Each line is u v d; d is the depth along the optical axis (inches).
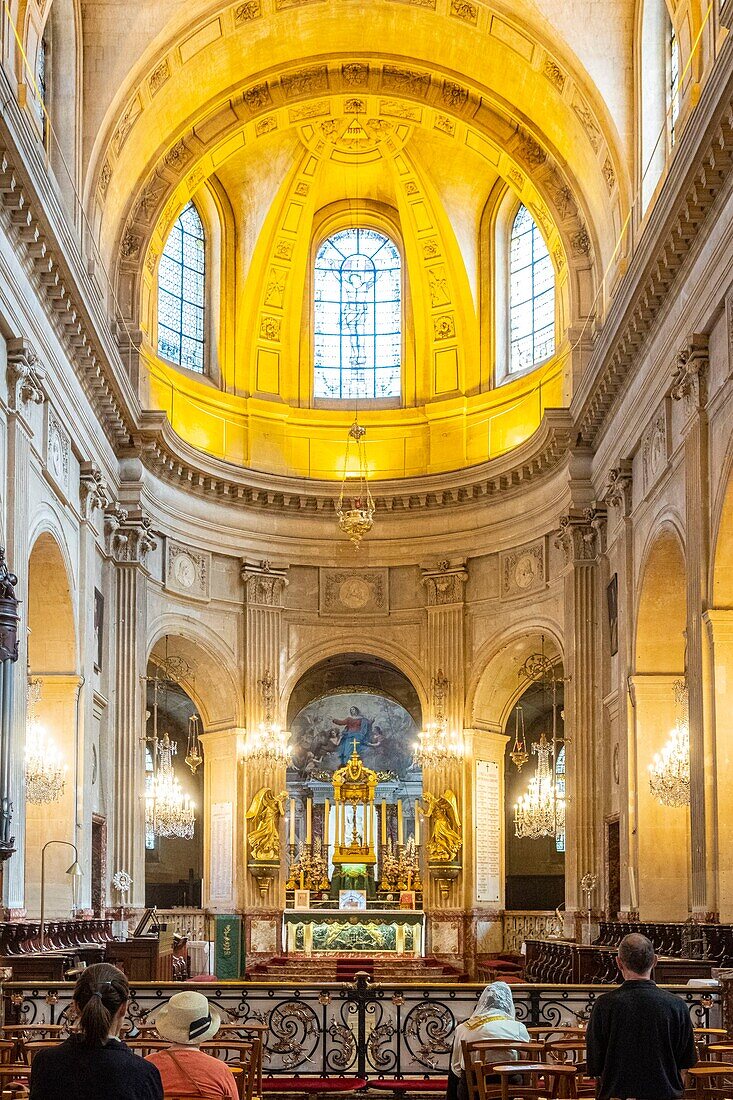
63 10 1000.9
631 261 896.9
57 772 882.1
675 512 879.1
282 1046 574.2
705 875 767.1
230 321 1396.4
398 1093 560.7
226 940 1283.2
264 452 1384.1
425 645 1350.9
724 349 761.6
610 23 1035.9
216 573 1321.4
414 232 1402.6
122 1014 270.4
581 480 1168.2
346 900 1346.0
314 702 1581.0
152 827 1248.8
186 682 1358.3
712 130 708.0
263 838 1298.0
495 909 1325.0
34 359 808.9
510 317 1379.2
